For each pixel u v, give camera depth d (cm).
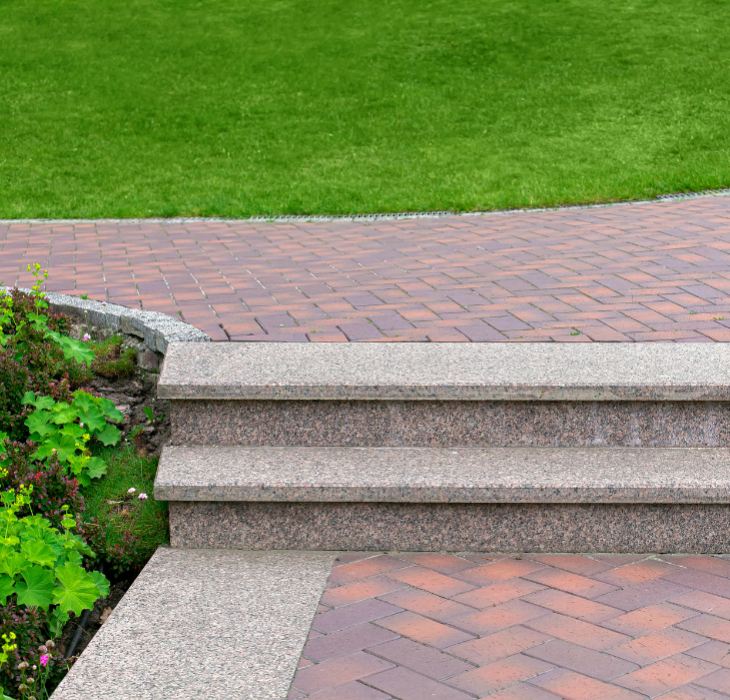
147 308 505
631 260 603
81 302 509
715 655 263
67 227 834
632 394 361
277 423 374
